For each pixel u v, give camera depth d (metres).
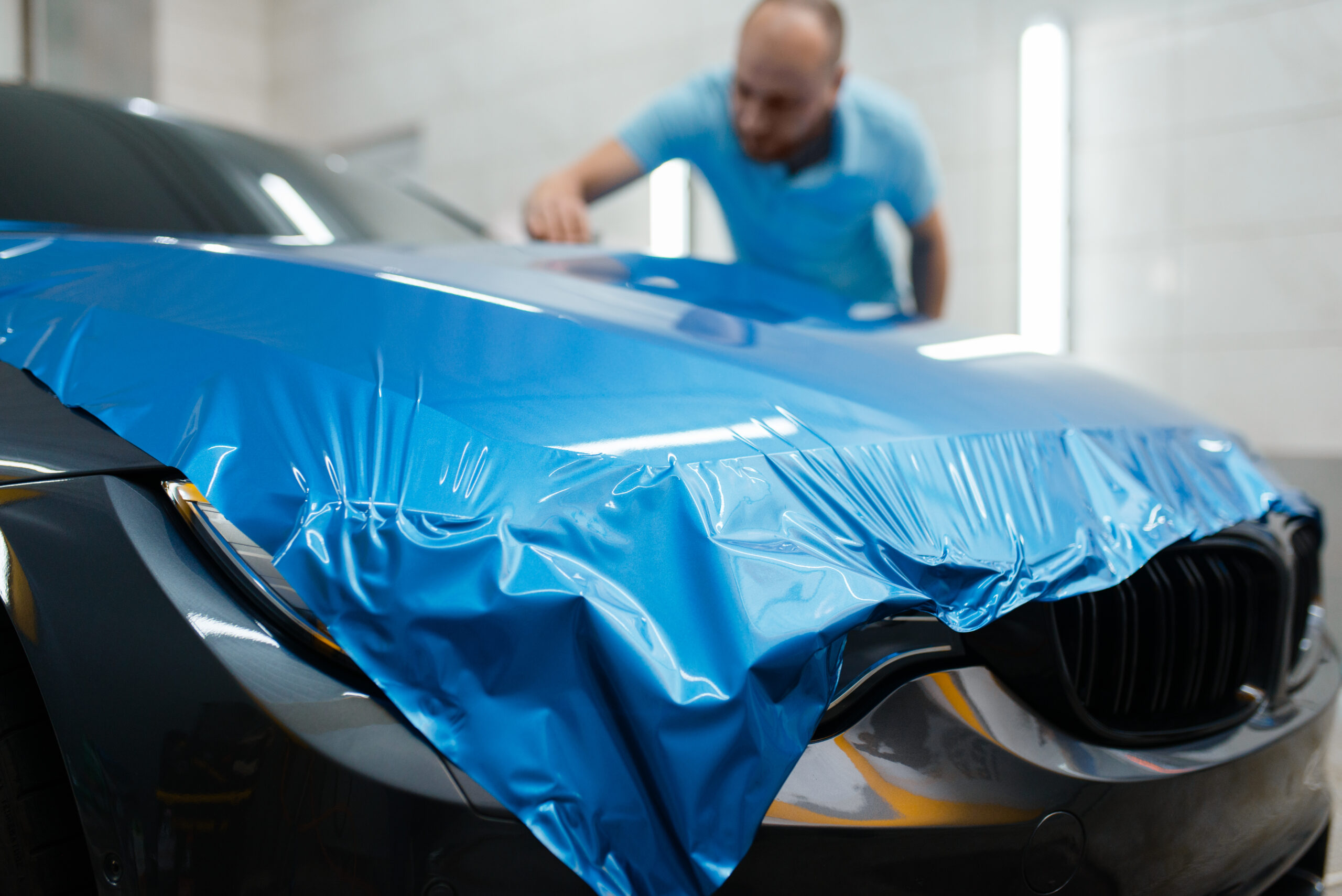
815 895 0.58
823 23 1.45
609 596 0.53
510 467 0.58
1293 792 0.85
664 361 0.72
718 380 0.71
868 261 1.83
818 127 1.56
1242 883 0.78
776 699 0.53
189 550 0.61
